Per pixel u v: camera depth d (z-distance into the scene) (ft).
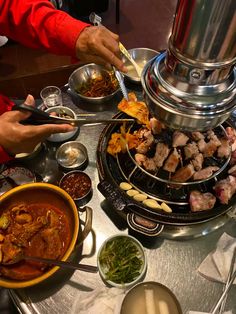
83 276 1.64
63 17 2.02
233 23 0.84
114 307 1.51
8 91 3.87
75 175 1.97
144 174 1.80
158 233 1.60
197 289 1.60
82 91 2.49
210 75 1.00
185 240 1.75
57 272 1.65
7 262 1.54
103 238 1.77
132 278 1.58
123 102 1.93
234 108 1.19
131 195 1.72
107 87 2.46
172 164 1.74
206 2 0.81
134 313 1.42
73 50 2.00
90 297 1.53
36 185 1.71
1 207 1.68
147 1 4.83
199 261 1.69
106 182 1.71
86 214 1.72
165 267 1.66
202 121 1.10
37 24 2.03
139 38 4.29
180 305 1.49
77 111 2.39
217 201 1.73
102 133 2.00
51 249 1.62
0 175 2.03
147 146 1.84
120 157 1.90
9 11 2.07
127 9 4.69
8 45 4.10
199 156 1.78
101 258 1.63
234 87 1.08
